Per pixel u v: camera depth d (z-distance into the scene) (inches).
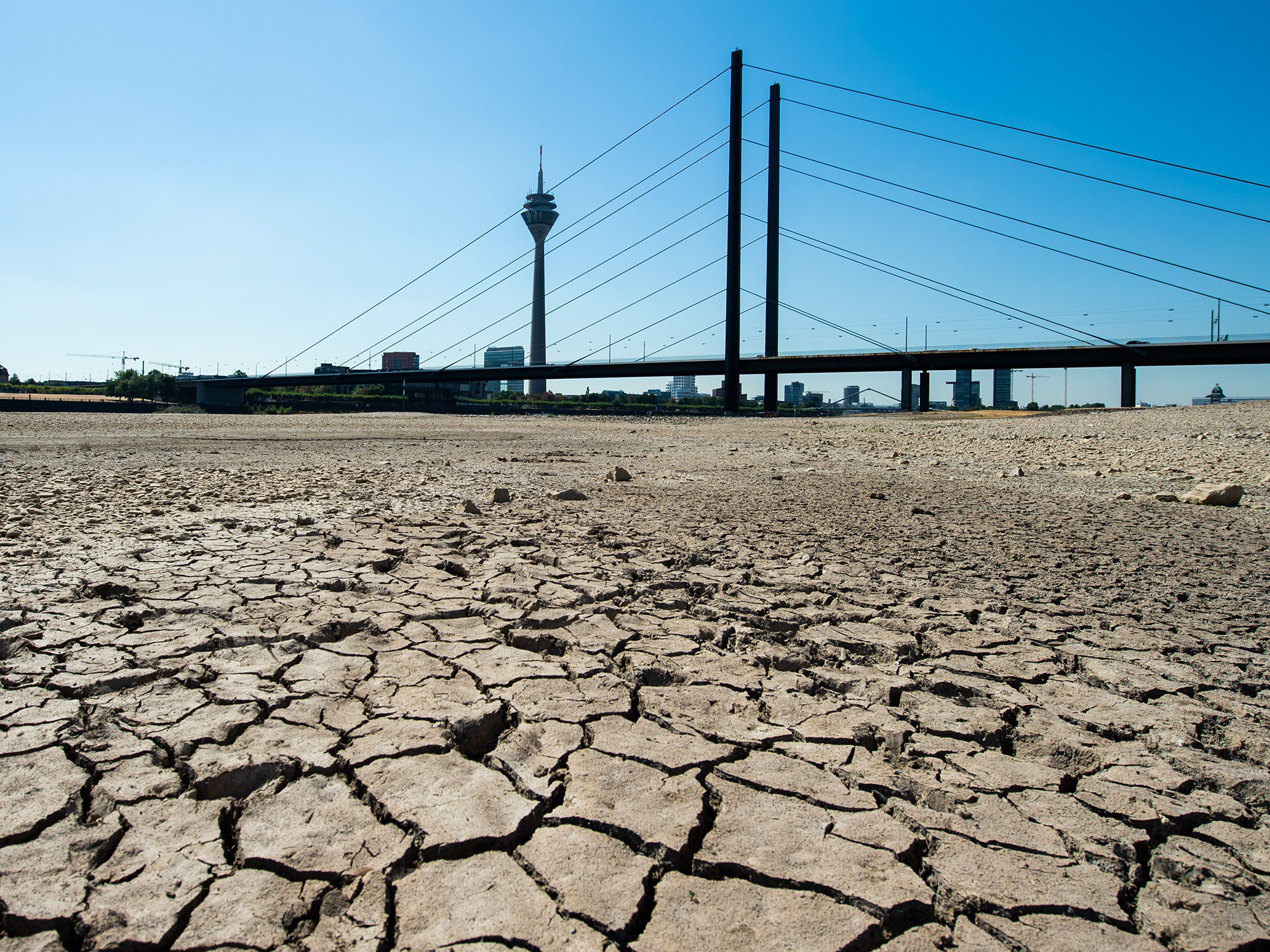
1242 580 182.5
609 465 509.0
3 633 125.5
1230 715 105.4
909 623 143.3
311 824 74.4
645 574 176.9
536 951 58.6
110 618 135.6
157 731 92.5
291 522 240.2
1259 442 564.7
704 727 97.8
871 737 96.3
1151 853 73.8
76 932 59.9
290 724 95.7
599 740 93.5
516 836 73.4
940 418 1434.5
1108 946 61.1
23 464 464.4
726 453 655.8
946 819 78.6
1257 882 70.1
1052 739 96.7
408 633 131.5
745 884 67.6
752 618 142.8
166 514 257.4
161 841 71.4
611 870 68.6
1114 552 215.0
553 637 129.4
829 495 344.2
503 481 390.0
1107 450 589.0
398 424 1327.5
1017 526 260.2
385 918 61.7
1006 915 64.6
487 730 97.5
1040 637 137.3
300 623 134.7
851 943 60.4
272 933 59.9
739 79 2076.8
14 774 82.0
